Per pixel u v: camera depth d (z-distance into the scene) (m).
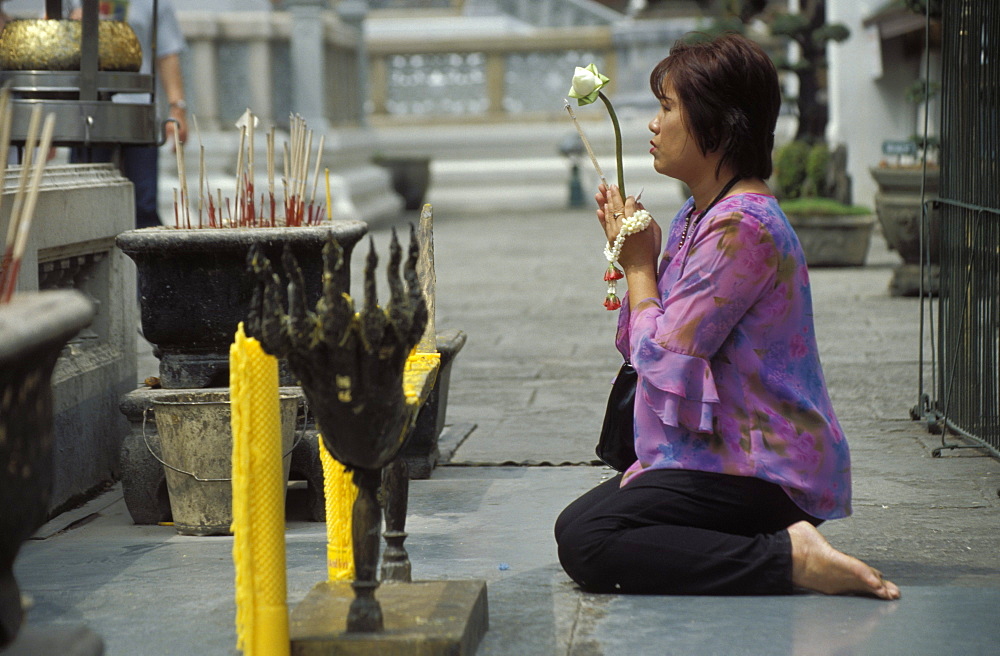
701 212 5.80
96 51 9.00
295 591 5.85
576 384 11.97
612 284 6.01
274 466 4.52
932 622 5.28
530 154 40.91
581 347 14.17
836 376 11.79
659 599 5.65
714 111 5.62
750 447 5.55
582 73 5.84
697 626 5.27
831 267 21.19
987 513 7.21
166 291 7.39
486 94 41.53
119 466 8.85
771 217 5.51
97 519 7.68
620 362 13.14
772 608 5.47
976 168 8.81
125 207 8.95
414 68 41.56
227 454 6.99
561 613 5.49
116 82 9.19
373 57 41.44
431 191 40.91
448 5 47.69
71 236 8.06
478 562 6.35
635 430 5.82
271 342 4.20
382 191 35.97
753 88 5.62
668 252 5.92
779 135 37.50
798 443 5.56
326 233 7.39
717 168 5.74
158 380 7.76
